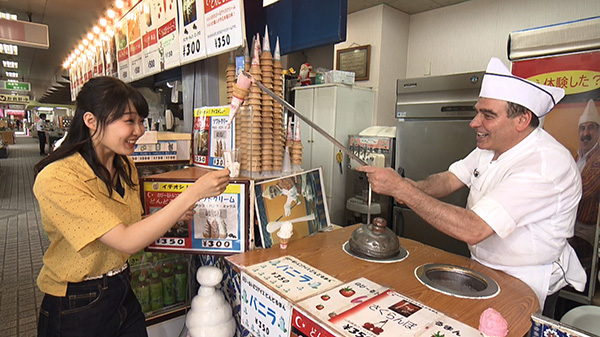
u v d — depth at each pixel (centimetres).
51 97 1617
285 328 99
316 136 359
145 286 168
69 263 101
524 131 122
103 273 108
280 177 147
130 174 122
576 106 184
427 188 154
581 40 179
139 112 101
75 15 484
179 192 134
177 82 303
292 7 173
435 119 272
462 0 360
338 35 151
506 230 108
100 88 96
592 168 180
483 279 116
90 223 90
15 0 426
